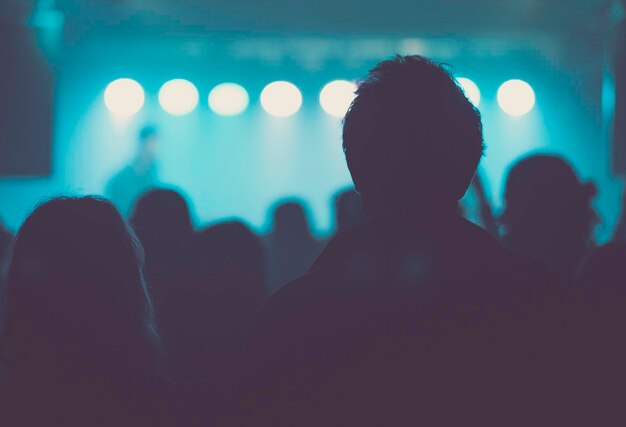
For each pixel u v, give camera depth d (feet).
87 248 5.28
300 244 15.28
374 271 4.76
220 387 5.11
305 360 4.63
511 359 4.61
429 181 4.91
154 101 35.88
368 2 27.68
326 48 33.83
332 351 4.63
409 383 4.58
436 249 4.77
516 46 33.35
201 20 29.89
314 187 36.45
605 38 30.78
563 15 28.73
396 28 30.68
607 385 4.69
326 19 29.68
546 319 4.67
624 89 29.12
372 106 4.97
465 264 4.76
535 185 9.61
